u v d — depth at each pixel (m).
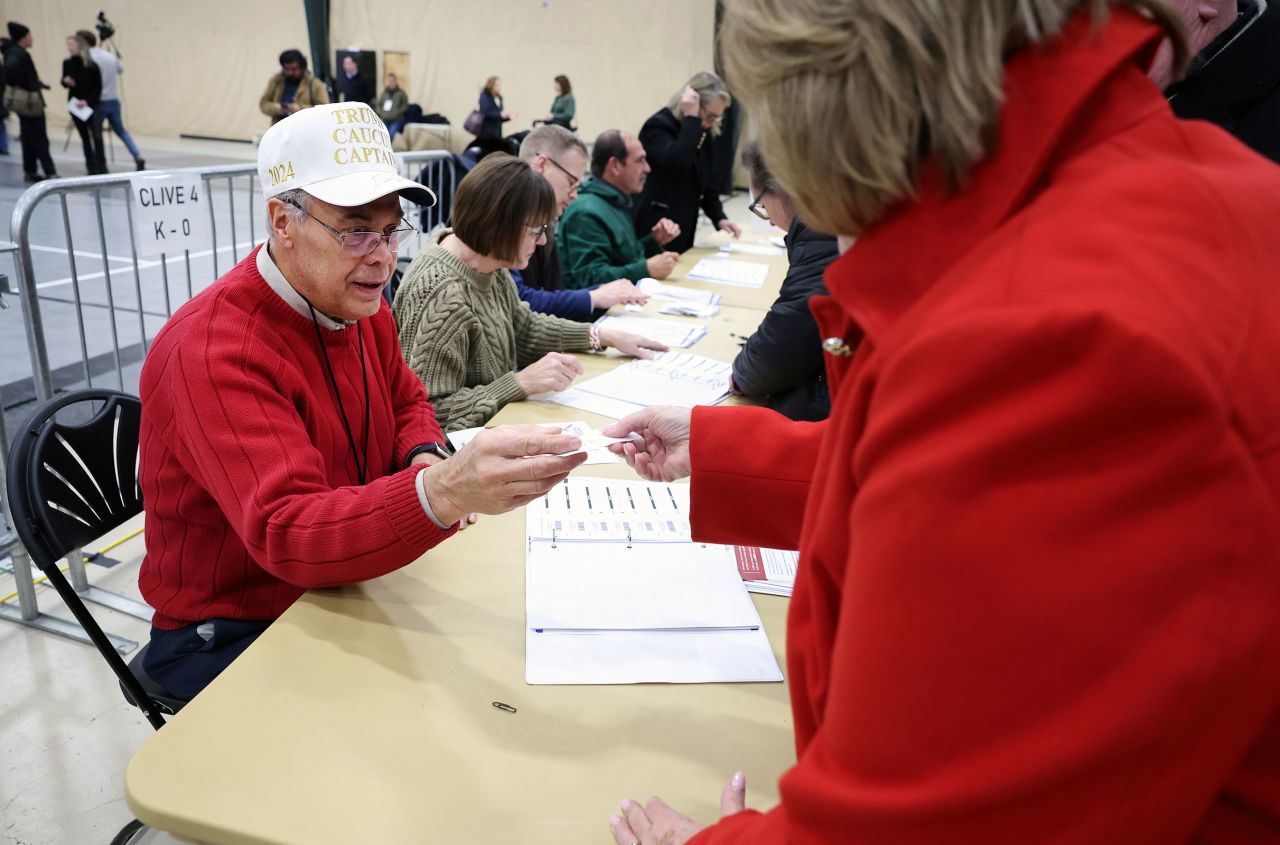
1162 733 0.36
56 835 1.60
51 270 5.24
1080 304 0.37
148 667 1.24
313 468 1.10
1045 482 0.37
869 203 0.48
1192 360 0.35
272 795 0.74
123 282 5.04
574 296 2.57
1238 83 1.50
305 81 9.59
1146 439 0.36
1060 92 0.44
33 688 1.96
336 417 1.28
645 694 0.90
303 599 1.03
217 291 1.16
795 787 0.45
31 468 1.23
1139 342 0.35
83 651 2.09
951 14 0.43
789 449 0.88
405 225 1.25
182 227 2.37
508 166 1.89
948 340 0.39
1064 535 0.36
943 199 0.46
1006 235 0.43
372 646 0.95
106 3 12.18
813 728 0.58
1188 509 0.36
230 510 1.07
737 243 4.13
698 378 1.98
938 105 0.43
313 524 1.02
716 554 1.16
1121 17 0.46
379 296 1.25
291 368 1.17
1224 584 0.36
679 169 4.03
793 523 0.89
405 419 1.50
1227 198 0.42
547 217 1.94
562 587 1.07
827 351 0.57
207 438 1.07
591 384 1.91
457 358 1.87
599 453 1.49
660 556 1.15
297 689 0.87
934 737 0.39
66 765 1.75
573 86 10.80
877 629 0.40
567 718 0.86
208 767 0.76
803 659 0.56
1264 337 0.39
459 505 0.99
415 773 0.77
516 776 0.78
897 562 0.39
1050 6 0.44
